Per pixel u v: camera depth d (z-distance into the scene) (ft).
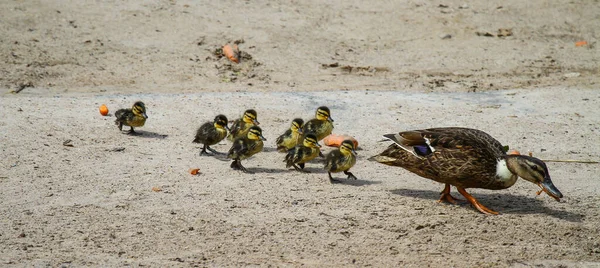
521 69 76.59
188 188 43.11
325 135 53.06
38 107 58.59
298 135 50.11
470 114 60.70
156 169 46.42
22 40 76.38
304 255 34.45
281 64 75.61
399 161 40.98
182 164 47.70
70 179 43.93
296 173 47.01
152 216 38.81
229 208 40.09
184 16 83.56
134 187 42.98
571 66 77.71
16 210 39.06
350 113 60.34
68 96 64.28
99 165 46.70
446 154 39.22
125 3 85.35
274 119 58.49
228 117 58.49
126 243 35.40
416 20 87.25
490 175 38.88
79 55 74.64
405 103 63.36
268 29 82.38
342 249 35.24
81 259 33.42
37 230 36.68
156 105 61.00
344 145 44.29
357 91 67.15
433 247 35.78
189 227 37.45
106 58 74.49
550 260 34.78
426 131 40.83
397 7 89.92
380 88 69.56
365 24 85.61
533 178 38.17
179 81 70.74
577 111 62.18
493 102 64.49
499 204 41.91
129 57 74.95
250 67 74.79
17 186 42.42
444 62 77.77
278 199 41.63
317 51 78.95
